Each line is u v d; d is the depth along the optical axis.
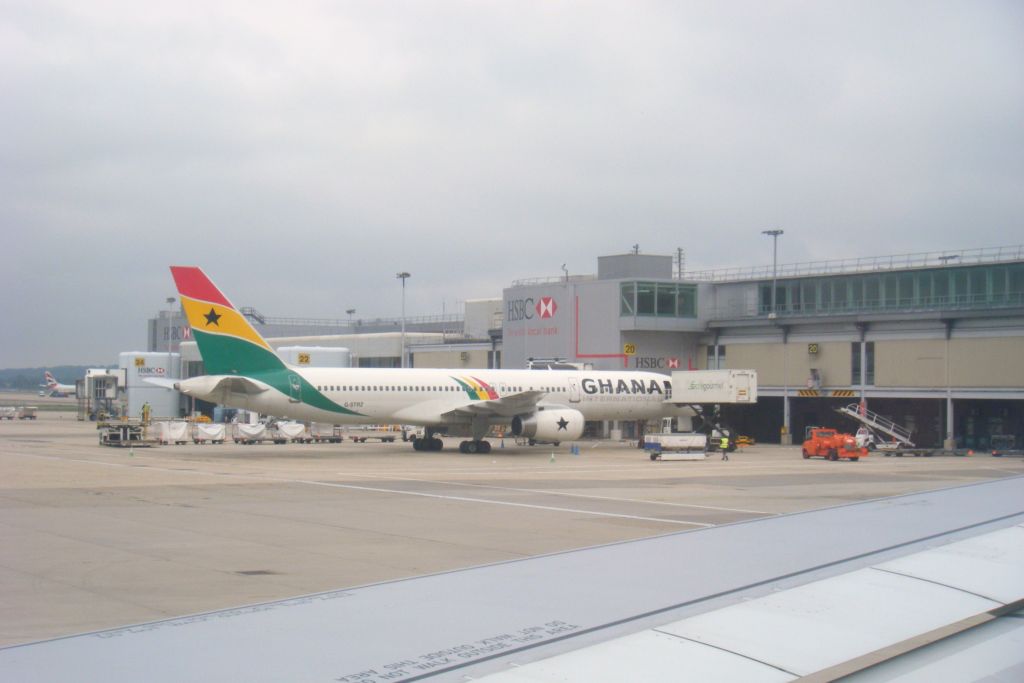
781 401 82.50
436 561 19.39
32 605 15.12
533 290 84.44
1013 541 10.95
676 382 66.69
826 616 7.68
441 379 57.59
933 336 67.75
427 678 5.61
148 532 23.20
